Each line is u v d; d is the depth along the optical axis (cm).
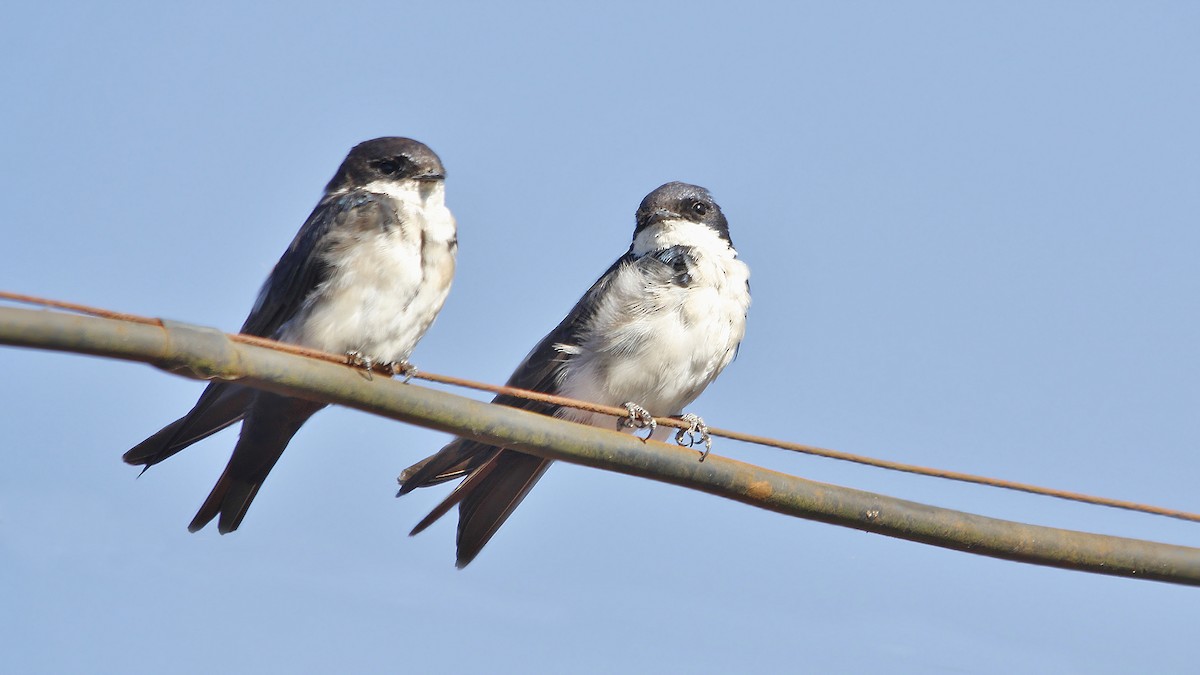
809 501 1000
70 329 753
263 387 846
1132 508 1072
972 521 1024
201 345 805
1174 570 1047
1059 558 1034
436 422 900
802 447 1034
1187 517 1079
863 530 1013
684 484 982
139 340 781
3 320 730
